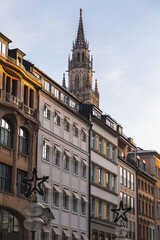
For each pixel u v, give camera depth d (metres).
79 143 57.84
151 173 94.00
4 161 41.66
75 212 54.66
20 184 44.09
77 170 56.50
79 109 60.22
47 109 50.28
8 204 41.28
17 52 45.91
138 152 96.12
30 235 43.78
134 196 78.88
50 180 49.44
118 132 72.50
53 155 50.59
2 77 43.16
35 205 21.50
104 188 64.38
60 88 54.59
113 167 69.38
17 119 43.44
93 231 59.31
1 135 41.84
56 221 49.94
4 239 41.38
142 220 82.50
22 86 45.75
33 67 48.84
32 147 46.06
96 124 63.78
